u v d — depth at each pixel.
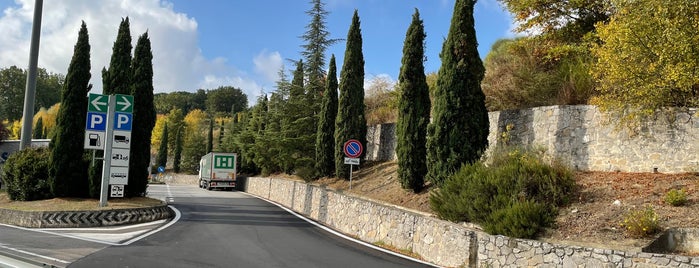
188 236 12.49
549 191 10.12
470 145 13.59
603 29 10.42
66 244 10.59
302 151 29.83
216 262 8.94
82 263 8.39
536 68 17.83
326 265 9.02
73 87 17.55
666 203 9.20
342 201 15.95
